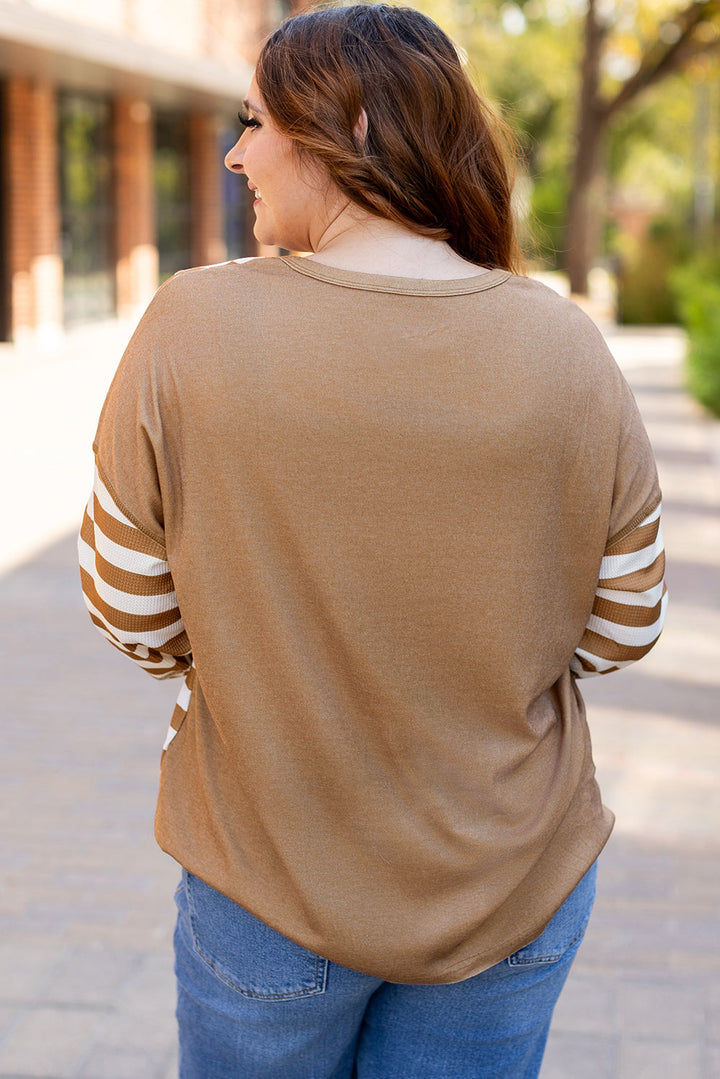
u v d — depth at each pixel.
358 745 1.37
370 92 1.35
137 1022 2.90
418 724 1.36
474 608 1.34
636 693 5.13
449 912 1.38
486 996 1.48
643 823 3.95
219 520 1.33
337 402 1.30
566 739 1.46
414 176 1.36
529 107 38.31
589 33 24.39
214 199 21.41
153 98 18.14
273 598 1.34
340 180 1.36
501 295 1.35
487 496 1.32
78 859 3.73
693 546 7.58
